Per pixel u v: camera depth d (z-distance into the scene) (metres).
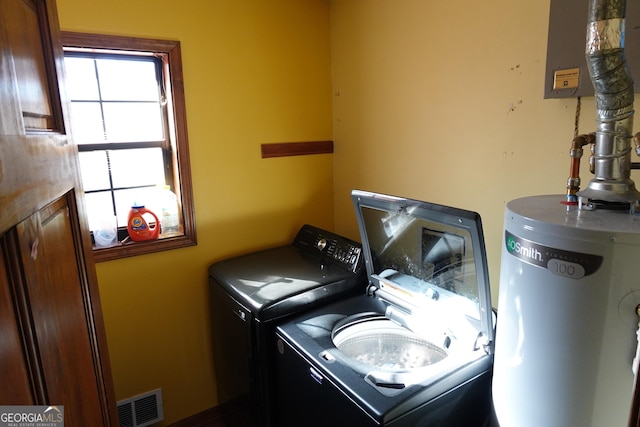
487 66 1.70
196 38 2.10
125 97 2.11
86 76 1.99
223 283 2.04
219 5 2.14
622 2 0.96
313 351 1.50
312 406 1.51
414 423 1.24
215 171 2.28
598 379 0.93
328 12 2.53
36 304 0.62
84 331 0.94
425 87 2.00
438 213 1.32
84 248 1.00
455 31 1.81
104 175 2.12
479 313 1.39
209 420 2.45
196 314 2.34
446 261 1.43
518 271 1.05
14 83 0.59
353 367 1.40
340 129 2.62
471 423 1.41
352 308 1.85
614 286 0.88
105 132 2.09
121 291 2.11
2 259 0.50
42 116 0.76
